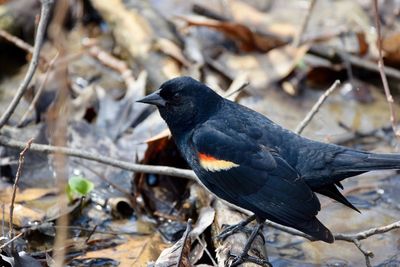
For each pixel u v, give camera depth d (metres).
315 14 15.68
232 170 9.23
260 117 9.64
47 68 12.90
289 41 14.61
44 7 10.79
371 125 13.03
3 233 9.84
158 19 14.64
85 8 15.48
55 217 10.41
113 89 13.73
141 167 10.43
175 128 9.84
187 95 9.59
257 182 9.10
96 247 10.15
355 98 13.70
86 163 11.69
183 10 15.77
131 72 13.95
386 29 14.88
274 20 15.43
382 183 11.75
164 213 10.91
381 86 14.02
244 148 9.24
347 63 13.95
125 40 14.33
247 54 14.57
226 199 9.51
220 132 9.39
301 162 9.19
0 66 14.35
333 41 14.68
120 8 14.77
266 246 10.43
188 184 11.21
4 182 11.27
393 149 12.41
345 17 15.48
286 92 13.78
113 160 10.49
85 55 14.64
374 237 10.55
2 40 14.41
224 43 14.84
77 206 10.66
